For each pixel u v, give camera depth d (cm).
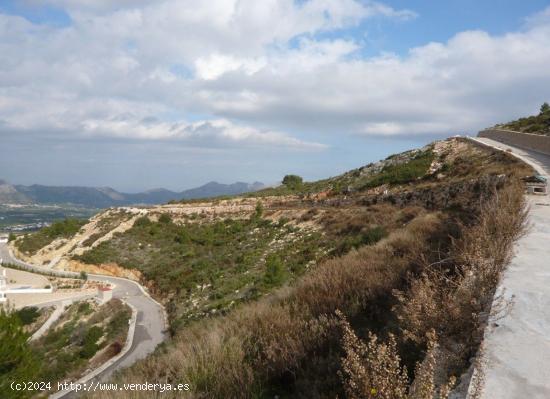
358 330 650
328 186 5291
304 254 3134
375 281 822
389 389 376
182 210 6181
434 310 502
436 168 4203
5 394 1032
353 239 2689
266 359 613
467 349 436
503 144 4300
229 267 3709
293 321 713
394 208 3394
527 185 1745
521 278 601
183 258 4534
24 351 1138
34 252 6656
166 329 3047
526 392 342
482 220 962
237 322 813
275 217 4653
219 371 591
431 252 941
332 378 509
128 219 6322
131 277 4844
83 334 3262
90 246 5794
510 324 460
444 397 334
